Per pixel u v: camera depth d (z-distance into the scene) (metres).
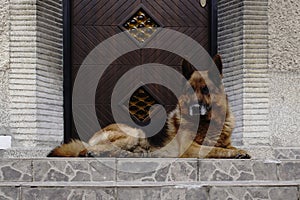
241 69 5.86
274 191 4.31
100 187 4.21
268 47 5.85
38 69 5.70
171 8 6.35
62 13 6.13
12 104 5.63
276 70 5.85
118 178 4.50
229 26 6.06
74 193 4.21
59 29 6.05
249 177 4.53
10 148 5.50
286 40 5.87
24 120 5.62
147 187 4.23
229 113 5.21
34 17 5.66
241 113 5.82
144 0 6.34
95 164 4.50
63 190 4.22
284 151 5.69
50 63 5.87
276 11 5.87
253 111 5.80
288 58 5.86
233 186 4.27
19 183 4.31
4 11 5.68
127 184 4.29
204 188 4.24
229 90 6.01
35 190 4.23
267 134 5.79
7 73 5.67
